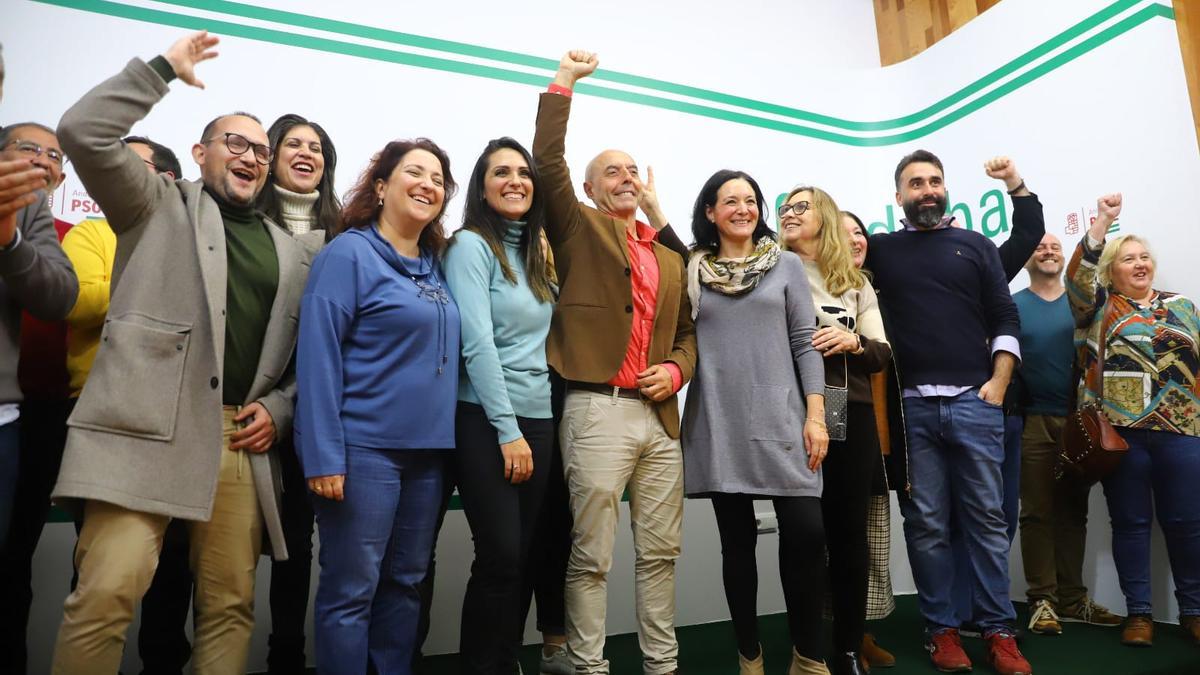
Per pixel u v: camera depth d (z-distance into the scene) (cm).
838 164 371
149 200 148
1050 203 317
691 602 291
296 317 164
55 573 214
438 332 157
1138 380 261
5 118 231
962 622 262
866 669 200
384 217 166
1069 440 261
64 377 186
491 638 154
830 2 405
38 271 144
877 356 205
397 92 286
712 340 195
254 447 152
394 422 148
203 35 149
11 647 179
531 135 309
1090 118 303
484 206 183
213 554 147
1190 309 264
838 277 212
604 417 179
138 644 193
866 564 194
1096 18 302
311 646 232
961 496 232
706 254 206
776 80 360
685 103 339
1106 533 289
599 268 188
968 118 349
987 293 243
